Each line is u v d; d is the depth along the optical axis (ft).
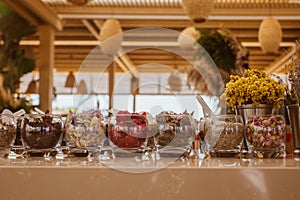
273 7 20.45
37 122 5.04
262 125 5.02
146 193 3.80
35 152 5.04
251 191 3.76
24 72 20.68
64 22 23.00
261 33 17.51
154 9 21.12
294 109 5.23
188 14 14.38
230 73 10.14
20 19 20.15
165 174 3.79
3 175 3.84
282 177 3.75
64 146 5.64
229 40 13.20
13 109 17.56
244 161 4.57
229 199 3.76
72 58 28.99
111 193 3.81
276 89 5.49
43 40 21.80
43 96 21.72
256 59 26.58
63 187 3.82
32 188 3.83
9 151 5.16
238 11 20.77
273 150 5.02
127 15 21.30
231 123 5.09
